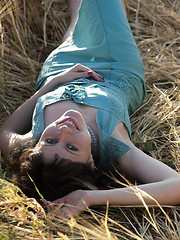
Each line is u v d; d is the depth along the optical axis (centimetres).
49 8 355
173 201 205
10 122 246
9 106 291
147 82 318
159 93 306
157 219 210
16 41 329
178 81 312
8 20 322
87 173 205
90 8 282
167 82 315
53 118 228
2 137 239
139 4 381
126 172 223
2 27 316
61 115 228
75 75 256
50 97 238
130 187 197
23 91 306
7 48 312
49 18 358
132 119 283
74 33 288
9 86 300
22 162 208
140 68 279
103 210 209
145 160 218
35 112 234
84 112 229
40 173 196
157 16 372
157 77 321
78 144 200
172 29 366
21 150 214
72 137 199
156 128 273
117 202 197
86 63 273
